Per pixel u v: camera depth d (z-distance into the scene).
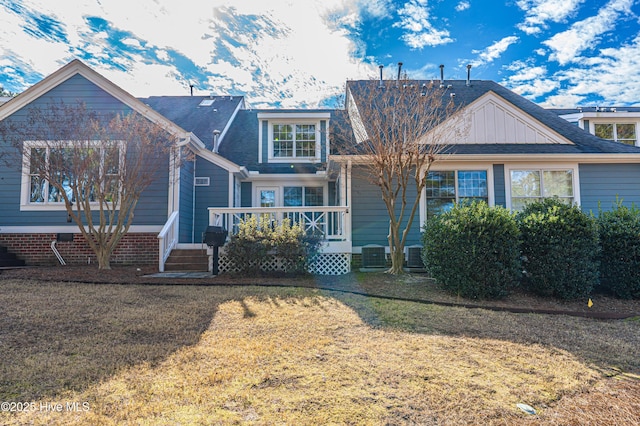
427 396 2.58
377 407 2.41
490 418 2.33
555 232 6.14
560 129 11.27
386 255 9.71
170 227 9.11
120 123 8.14
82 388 2.60
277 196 12.34
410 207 9.79
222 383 2.72
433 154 8.41
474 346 3.67
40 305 4.83
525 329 4.36
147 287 6.34
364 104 9.06
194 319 4.39
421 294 6.27
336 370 2.99
